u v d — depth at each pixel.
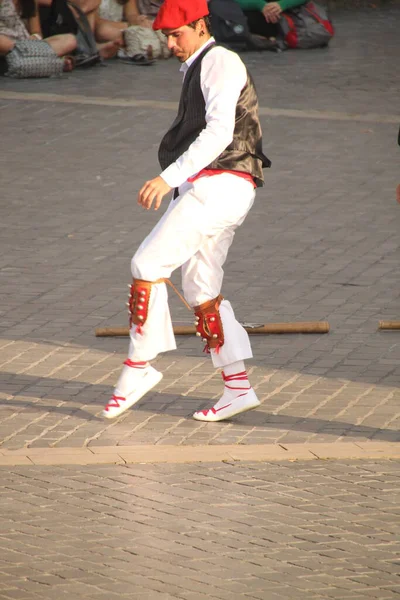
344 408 15.33
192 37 14.04
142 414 15.16
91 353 17.33
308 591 10.43
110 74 38.75
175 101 34.84
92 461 13.54
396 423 14.85
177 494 12.64
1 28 37.81
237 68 13.85
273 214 24.69
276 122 32.47
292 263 21.62
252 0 42.97
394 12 54.66
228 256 21.98
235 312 19.05
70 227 23.81
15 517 11.98
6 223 24.02
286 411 15.25
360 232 23.55
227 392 14.93
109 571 10.79
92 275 21.00
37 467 13.36
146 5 42.72
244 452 13.86
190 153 13.55
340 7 55.03
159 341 14.50
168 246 14.12
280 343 17.77
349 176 27.67
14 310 19.14
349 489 12.80
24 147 29.77
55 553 11.16
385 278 20.83
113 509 12.22
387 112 34.00
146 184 13.55
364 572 10.84
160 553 11.19
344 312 19.11
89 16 40.59
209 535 11.62
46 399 15.59
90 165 28.33
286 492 12.71
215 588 10.47
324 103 34.94
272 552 11.25
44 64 37.62
